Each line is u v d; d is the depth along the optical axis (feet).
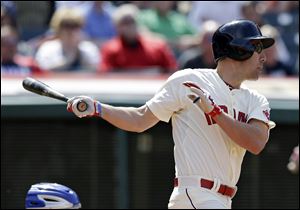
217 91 56.49
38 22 122.31
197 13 126.93
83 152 102.99
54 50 116.98
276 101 103.30
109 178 103.09
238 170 57.57
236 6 125.59
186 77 56.70
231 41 56.18
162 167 103.19
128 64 116.16
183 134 56.34
